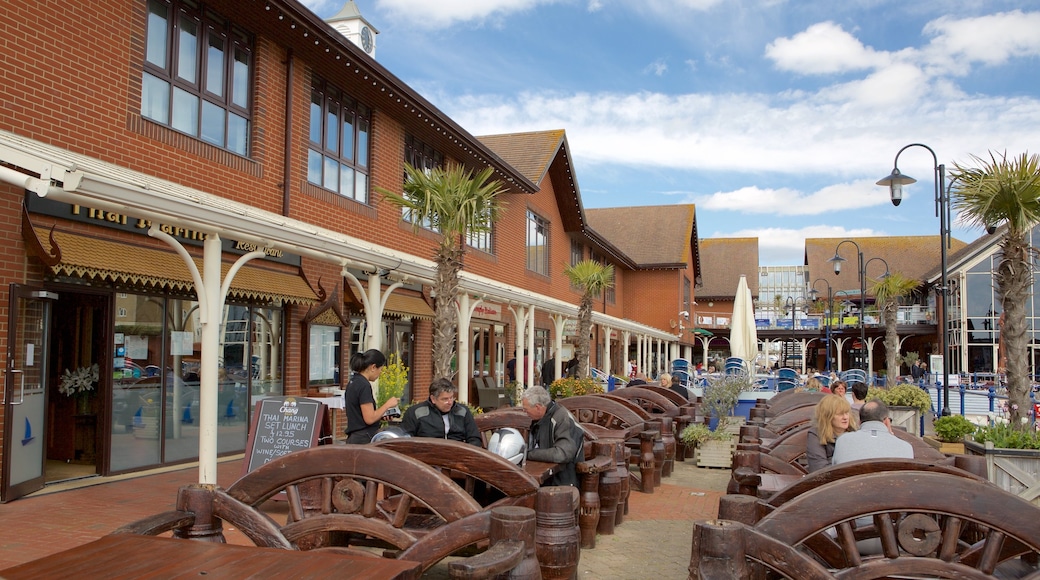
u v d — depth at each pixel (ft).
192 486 12.17
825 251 238.89
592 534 22.86
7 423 26.43
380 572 8.69
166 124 34.78
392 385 37.88
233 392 39.19
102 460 31.40
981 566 10.52
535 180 89.35
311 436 24.94
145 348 33.81
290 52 43.16
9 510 25.23
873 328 181.57
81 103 29.96
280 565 8.91
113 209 21.93
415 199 39.40
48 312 28.91
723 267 238.68
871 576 10.76
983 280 157.89
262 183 40.91
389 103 52.85
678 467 41.50
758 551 10.09
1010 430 28.22
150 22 34.12
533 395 22.31
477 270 72.13
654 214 167.12
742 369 72.49
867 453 17.20
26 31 27.71
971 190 33.35
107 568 8.69
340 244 32.22
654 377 143.33
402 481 12.56
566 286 106.01
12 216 26.94
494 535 11.16
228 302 38.78
